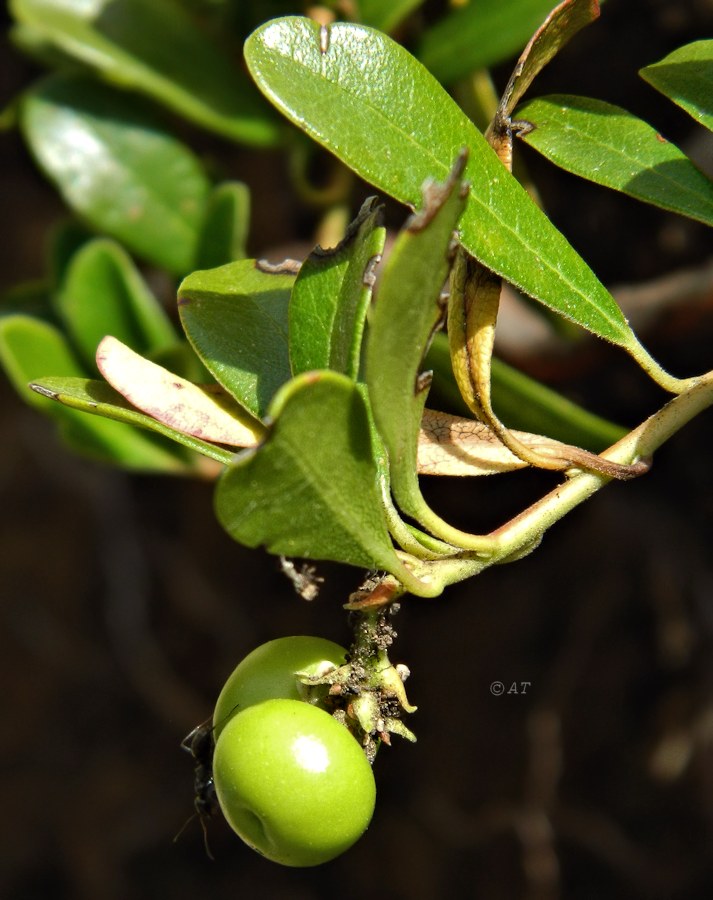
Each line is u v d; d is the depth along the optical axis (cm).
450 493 20
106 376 12
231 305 12
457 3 17
